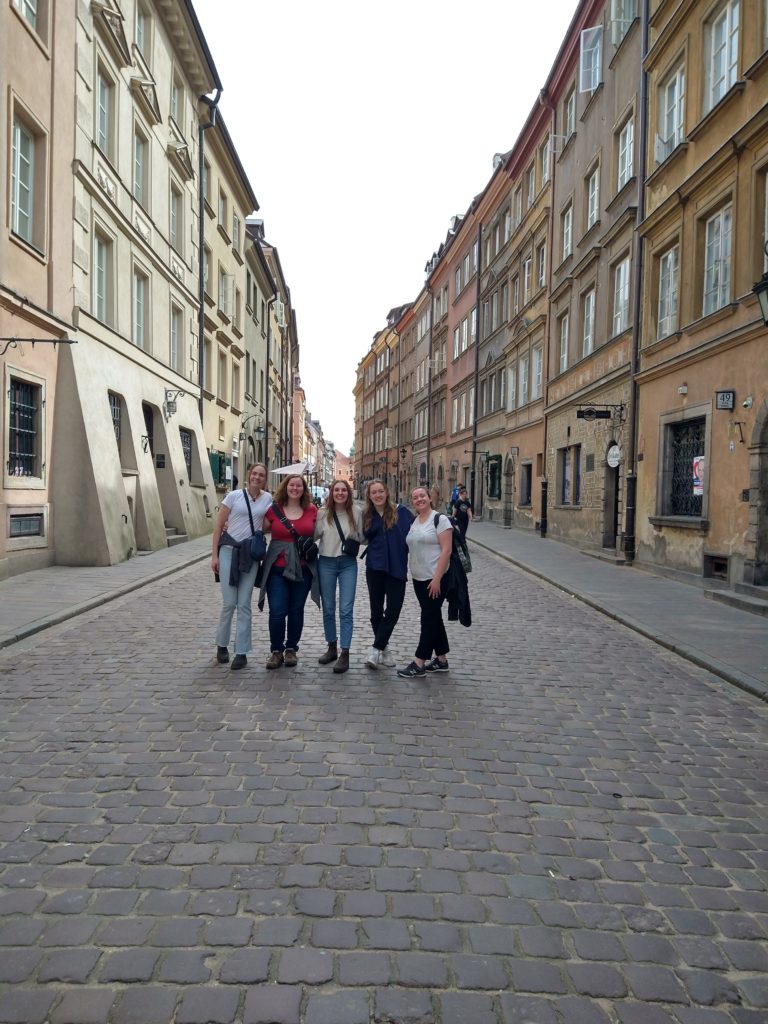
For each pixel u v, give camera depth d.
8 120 10.78
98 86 14.70
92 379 13.77
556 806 3.82
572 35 19.80
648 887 3.07
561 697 5.82
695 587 11.71
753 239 10.41
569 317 20.00
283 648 6.52
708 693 6.08
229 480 26.33
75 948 2.55
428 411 44.22
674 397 12.92
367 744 4.62
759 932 2.78
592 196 18.56
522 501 25.62
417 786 4.00
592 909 2.89
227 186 27.19
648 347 13.97
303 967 2.48
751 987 2.47
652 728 5.14
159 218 18.67
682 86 13.23
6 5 10.63
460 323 36.91
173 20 19.00
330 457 180.88
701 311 12.27
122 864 3.11
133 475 15.76
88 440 12.94
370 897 2.91
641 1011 2.34
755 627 8.49
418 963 2.53
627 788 4.09
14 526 11.46
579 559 15.98
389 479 60.00
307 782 4.00
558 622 9.09
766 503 10.07
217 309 25.47
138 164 17.52
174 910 2.79
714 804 3.92
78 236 13.34
